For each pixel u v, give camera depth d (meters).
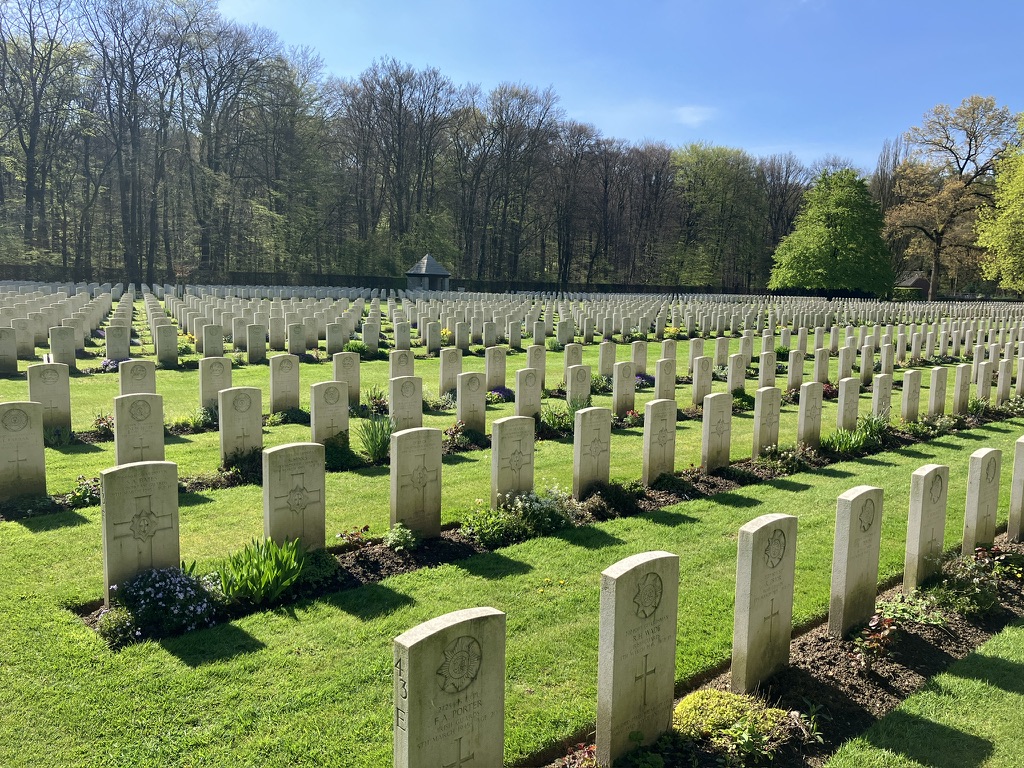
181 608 7.11
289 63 64.06
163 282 58.75
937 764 5.40
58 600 7.47
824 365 21.30
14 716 5.66
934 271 71.50
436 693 4.42
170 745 5.40
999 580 8.57
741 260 85.25
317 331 26.70
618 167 84.75
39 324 24.03
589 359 26.84
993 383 24.12
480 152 73.38
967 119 67.38
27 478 10.23
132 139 56.62
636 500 11.22
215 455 12.70
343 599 7.75
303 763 5.26
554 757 5.55
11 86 52.88
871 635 7.00
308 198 65.38
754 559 6.01
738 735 5.49
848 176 71.69
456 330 27.11
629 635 5.28
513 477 10.33
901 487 12.20
